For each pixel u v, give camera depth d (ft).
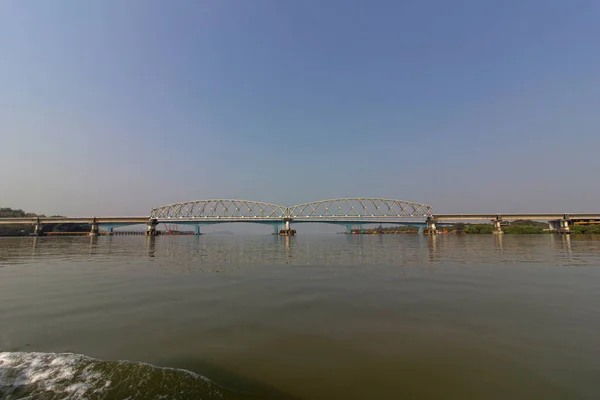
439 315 41.57
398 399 22.58
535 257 121.70
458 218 625.82
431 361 28.27
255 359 28.89
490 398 22.40
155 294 55.01
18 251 169.27
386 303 48.03
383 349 30.89
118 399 21.86
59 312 43.73
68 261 113.39
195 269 89.61
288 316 41.57
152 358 28.99
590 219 551.18
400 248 189.26
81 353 29.99
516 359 28.35
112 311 44.16
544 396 22.54
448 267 91.35
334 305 47.01
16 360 27.96
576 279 69.21
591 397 22.30
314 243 291.58
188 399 22.09
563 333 34.53
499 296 52.39
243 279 71.10
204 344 32.30
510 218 578.66
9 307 46.42
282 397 22.79
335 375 25.98
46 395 22.25
